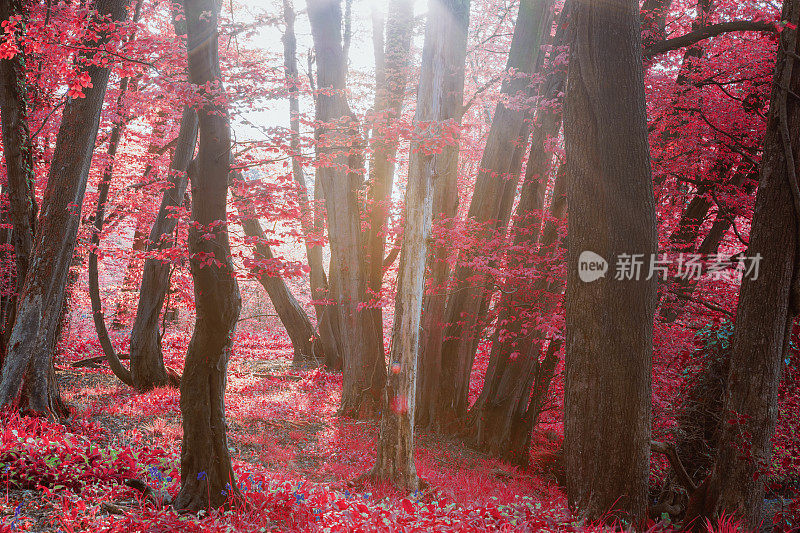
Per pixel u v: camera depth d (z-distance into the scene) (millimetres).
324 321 17672
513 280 9992
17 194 8297
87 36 6160
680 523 6586
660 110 9586
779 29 6145
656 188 11070
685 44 8805
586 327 6219
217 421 5426
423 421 11789
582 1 6387
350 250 12156
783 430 8062
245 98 7461
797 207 5895
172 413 10250
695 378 8648
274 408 11812
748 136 9641
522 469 10977
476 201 11445
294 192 8164
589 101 6301
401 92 13680
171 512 4910
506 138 11266
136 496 5395
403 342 7949
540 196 10945
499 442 11086
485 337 13523
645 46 9141
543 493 9523
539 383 11195
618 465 6066
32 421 7320
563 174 10398
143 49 6730
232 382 14352
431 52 8727
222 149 5371
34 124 10109
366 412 11828
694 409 8406
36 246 8227
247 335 23953
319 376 15719
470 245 9969
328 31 11750
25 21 7848
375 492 7375
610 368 6082
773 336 6008
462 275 11453
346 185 12086
